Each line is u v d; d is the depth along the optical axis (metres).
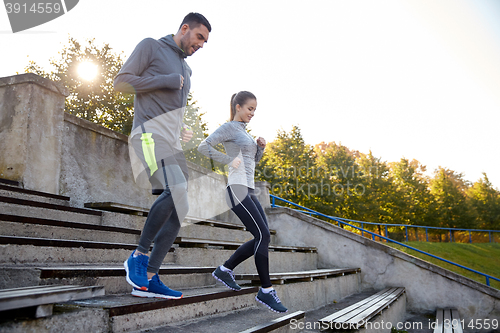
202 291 2.53
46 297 1.29
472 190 37.22
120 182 4.71
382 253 6.51
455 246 21.09
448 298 6.07
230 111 2.93
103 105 20.53
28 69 21.84
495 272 17.78
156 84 1.94
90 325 1.51
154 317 1.85
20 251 2.01
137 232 3.39
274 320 2.36
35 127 3.72
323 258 6.77
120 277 2.17
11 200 2.65
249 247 2.73
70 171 4.07
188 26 2.19
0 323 1.19
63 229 2.64
